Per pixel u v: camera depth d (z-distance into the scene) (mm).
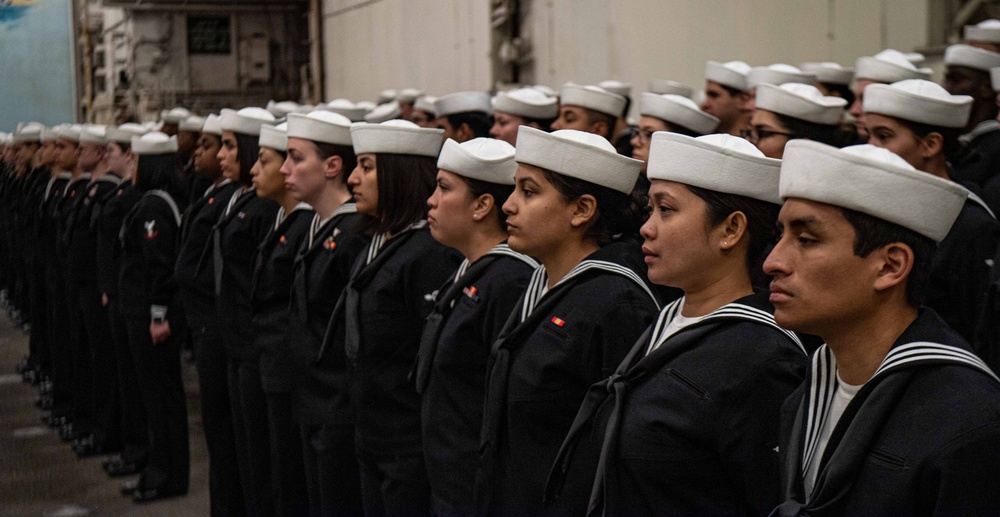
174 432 5461
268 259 4125
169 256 5270
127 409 5949
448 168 2926
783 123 3373
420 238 3307
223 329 4504
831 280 1582
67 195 7344
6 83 17344
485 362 2820
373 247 3418
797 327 1622
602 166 2475
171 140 5695
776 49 6492
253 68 15242
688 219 2045
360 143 3344
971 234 2922
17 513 5270
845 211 1570
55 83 17641
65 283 7355
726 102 4672
